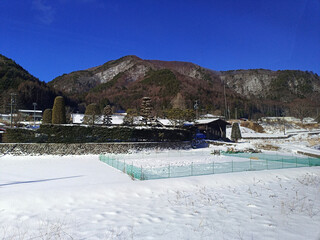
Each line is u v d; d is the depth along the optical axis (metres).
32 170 19.42
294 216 7.96
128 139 32.78
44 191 10.23
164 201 9.84
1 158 25.78
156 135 35.25
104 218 7.91
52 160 25.97
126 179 15.15
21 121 62.28
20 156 26.80
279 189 12.16
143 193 10.95
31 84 101.44
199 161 26.14
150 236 6.40
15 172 18.41
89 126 30.67
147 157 29.30
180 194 10.88
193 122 50.56
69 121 45.16
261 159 27.16
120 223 7.43
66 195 10.02
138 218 7.86
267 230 6.72
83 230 6.91
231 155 31.62
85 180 14.93
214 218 7.77
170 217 7.91
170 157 29.67
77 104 130.12
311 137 57.94
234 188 12.21
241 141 48.69
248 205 9.23
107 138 31.53
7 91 90.38
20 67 133.38
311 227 6.95
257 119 95.69
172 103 110.25
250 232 6.58
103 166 21.88
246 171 16.75
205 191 11.48
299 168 19.08
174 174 16.39
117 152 30.88
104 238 6.33
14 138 28.06
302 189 12.23
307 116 102.56
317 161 23.45
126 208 8.97
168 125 44.47
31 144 27.59
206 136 47.66
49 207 9.05
